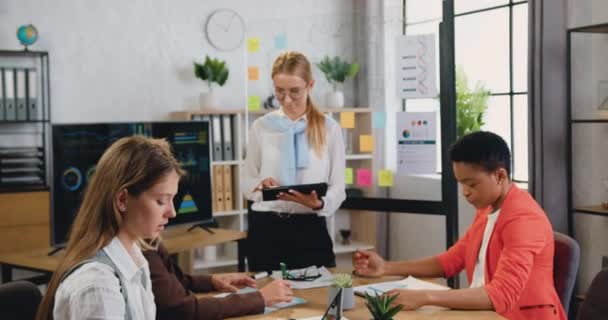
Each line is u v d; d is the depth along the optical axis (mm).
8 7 5285
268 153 3443
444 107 4125
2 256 3846
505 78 5062
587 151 4211
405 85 4301
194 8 5801
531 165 4223
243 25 5926
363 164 4523
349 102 4598
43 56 5309
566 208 4234
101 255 1671
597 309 2250
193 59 5816
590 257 4230
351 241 5059
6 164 5008
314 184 3217
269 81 5039
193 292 2740
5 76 5043
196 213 4469
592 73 4137
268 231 3436
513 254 2379
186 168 4406
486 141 2461
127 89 5637
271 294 2461
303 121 3424
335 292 2430
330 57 4656
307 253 3402
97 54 5539
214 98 5641
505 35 5047
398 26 4445
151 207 1709
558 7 4168
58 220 3928
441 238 5430
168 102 5758
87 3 5496
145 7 5660
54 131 3924
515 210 2451
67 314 1578
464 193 2547
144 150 1725
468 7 5371
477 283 2602
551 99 4176
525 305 2410
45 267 3590
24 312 2172
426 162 4324
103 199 1693
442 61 4105
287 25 4816
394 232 5836
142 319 1728
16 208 4934
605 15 4027
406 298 2350
